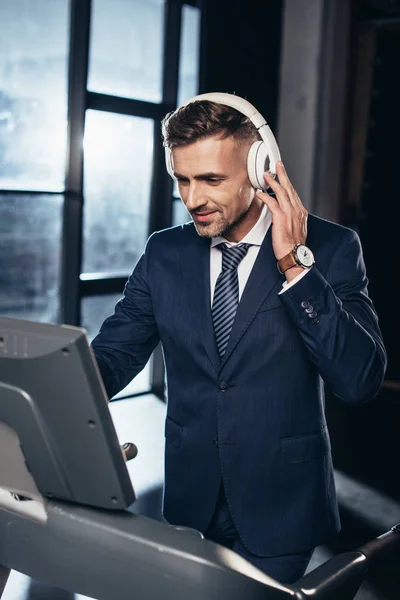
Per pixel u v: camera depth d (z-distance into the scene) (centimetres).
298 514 145
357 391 134
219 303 147
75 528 106
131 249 511
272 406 144
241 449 145
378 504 348
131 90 488
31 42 427
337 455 409
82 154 449
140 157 500
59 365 95
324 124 555
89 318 492
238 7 503
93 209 481
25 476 109
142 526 102
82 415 97
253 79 527
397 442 434
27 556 112
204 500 150
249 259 148
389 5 530
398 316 573
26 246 458
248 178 136
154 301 154
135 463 384
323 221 154
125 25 474
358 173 559
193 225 159
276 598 101
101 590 105
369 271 565
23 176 436
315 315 133
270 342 143
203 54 486
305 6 544
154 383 521
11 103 425
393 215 573
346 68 547
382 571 284
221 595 97
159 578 100
